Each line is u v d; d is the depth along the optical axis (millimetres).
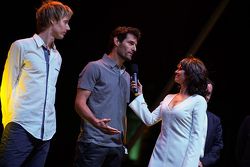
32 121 3270
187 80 3695
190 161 3451
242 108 7082
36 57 3307
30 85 3271
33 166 3375
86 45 6035
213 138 4227
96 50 6086
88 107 3648
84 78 3635
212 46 6910
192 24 6535
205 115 3715
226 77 7055
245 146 4395
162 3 6301
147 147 7395
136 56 6641
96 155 3617
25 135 3256
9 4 5309
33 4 5379
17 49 3244
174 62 6762
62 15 3424
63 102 6098
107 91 3672
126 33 3771
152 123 3852
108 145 3664
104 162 3748
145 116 3865
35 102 3285
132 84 3922
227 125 7074
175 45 6676
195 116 3557
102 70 3682
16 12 5363
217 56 6977
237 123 7074
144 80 6840
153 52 6664
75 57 6027
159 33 6535
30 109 3262
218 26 6793
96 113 3641
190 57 3816
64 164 6262
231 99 7098
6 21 5340
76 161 3670
